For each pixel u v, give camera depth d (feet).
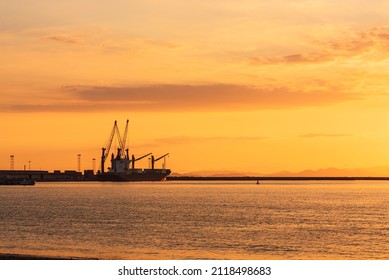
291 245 468.75
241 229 580.30
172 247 454.81
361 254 428.15
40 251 424.46
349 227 607.78
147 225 614.75
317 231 568.41
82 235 526.98
